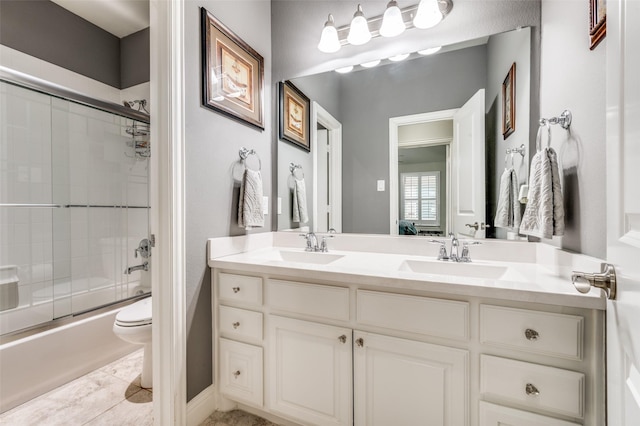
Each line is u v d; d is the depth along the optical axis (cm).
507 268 116
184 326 122
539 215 96
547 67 117
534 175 101
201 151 132
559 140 106
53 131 201
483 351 89
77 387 155
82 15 224
